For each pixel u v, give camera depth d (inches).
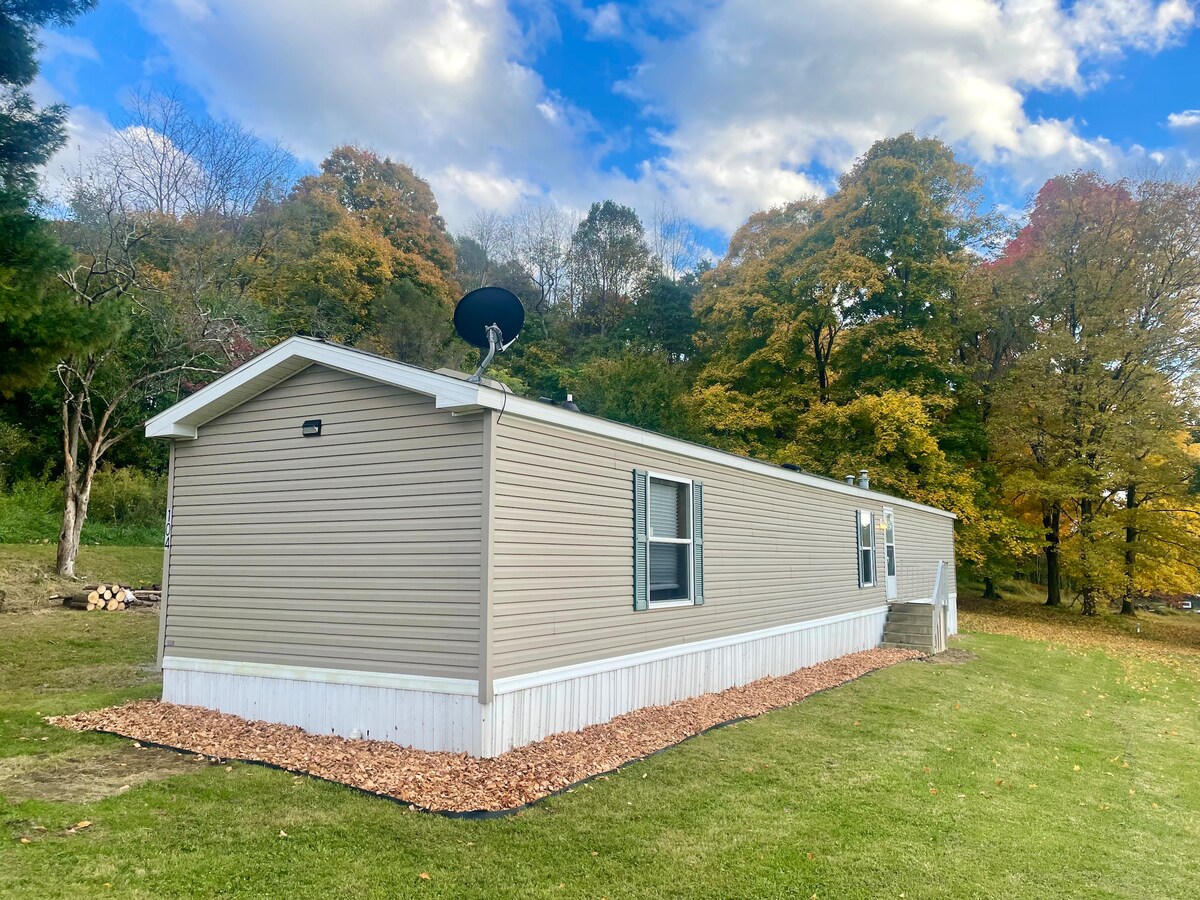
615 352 1204.5
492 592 209.9
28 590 480.4
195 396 260.8
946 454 880.3
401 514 226.1
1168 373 775.7
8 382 293.4
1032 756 275.3
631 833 171.2
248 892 134.6
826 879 154.0
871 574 539.8
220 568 261.6
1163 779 261.9
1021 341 893.8
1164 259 777.6
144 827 160.4
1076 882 163.2
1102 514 827.4
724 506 345.1
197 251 722.8
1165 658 607.2
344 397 241.0
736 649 350.6
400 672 221.1
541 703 229.8
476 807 179.0
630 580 274.7
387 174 1438.2
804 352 978.1
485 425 213.5
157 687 300.4
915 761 251.3
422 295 1108.5
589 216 1619.1
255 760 208.1
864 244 933.2
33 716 249.3
